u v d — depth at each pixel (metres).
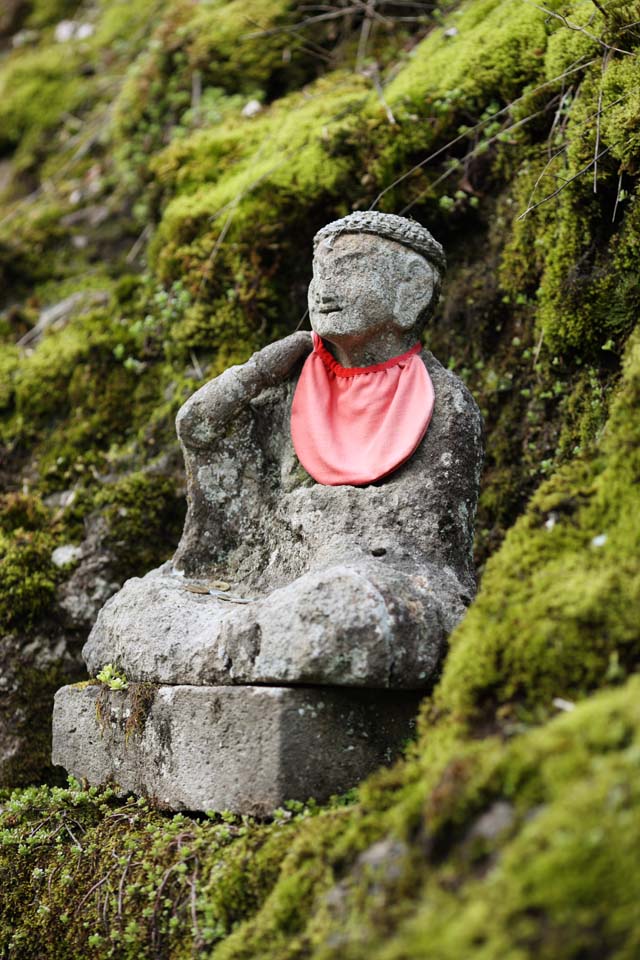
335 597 3.28
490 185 5.45
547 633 2.91
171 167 6.33
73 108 8.27
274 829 3.25
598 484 3.28
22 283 6.93
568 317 4.70
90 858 3.66
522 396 5.14
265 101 6.86
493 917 2.28
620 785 2.34
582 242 4.71
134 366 5.82
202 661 3.52
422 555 3.66
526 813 2.47
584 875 2.24
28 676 5.12
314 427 3.93
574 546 3.16
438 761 2.89
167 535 5.38
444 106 5.40
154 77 7.04
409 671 3.33
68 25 9.13
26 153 8.18
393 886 2.58
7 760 4.99
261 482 4.09
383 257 3.88
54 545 5.38
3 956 3.63
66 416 5.91
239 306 5.62
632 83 4.50
